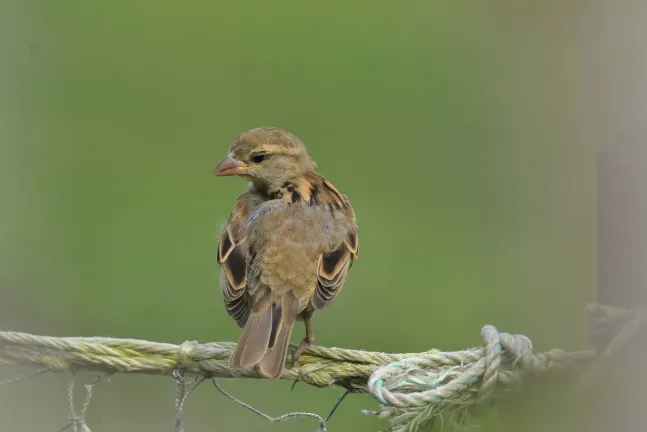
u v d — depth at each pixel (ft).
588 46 50.52
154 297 44.65
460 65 66.95
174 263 47.73
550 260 48.65
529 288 46.29
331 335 42.60
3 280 45.37
